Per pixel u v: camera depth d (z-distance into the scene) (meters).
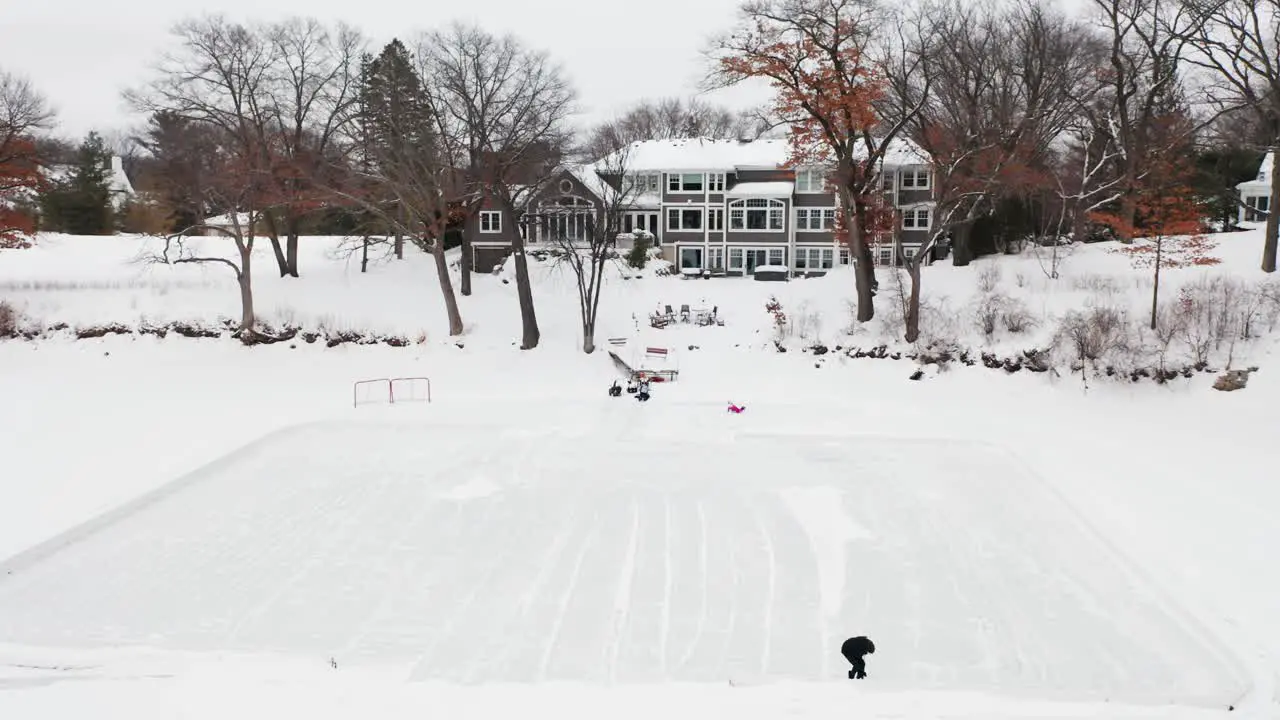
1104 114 43.81
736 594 16.83
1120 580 17.05
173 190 44.16
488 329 39.28
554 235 52.03
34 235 45.84
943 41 39.06
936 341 33.94
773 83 34.62
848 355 34.78
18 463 23.94
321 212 51.62
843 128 37.38
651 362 35.84
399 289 44.44
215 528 20.00
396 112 41.47
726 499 21.84
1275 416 26.64
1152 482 21.86
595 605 16.38
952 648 14.74
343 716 12.36
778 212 56.44
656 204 58.03
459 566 18.08
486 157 37.75
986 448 25.78
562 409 30.47
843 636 15.26
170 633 15.31
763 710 12.59
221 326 39.16
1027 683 13.53
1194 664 13.90
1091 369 30.92
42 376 35.06
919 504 21.36
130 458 24.48
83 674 13.78
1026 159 37.59
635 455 25.34
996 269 39.41
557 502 21.66
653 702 12.84
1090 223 46.31
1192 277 34.72
